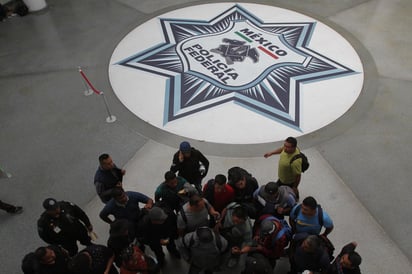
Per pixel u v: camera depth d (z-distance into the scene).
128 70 9.95
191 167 5.89
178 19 11.88
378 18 11.23
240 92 9.04
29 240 6.31
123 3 12.90
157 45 10.81
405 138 7.64
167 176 5.18
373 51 10.02
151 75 9.72
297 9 11.87
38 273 4.55
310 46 10.35
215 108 8.68
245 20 11.56
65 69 10.18
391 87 8.88
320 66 9.67
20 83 9.80
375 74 9.29
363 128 7.93
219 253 4.65
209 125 8.27
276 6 12.09
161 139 7.99
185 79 9.54
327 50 10.17
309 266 4.55
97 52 10.72
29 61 10.59
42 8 12.83
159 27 11.55
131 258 4.34
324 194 6.70
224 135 8.03
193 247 4.56
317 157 7.39
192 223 4.88
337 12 11.63
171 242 5.55
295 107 8.59
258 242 4.82
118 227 4.59
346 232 6.09
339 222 6.24
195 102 8.87
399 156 7.29
